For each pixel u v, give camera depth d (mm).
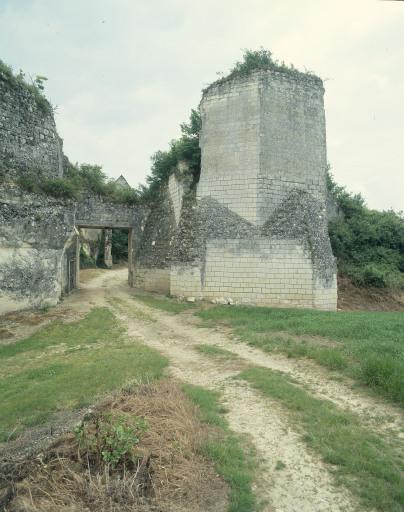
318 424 6129
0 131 17234
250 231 17734
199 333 12727
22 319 13562
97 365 8867
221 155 18500
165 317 15156
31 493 4141
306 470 4969
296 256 17375
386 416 6422
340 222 25250
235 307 16672
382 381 7344
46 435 5375
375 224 25734
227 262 17891
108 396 6703
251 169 17875
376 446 5500
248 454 5289
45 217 15523
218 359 9727
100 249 41875
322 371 8625
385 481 4723
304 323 12805
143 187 24781
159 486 4406
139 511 3949
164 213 22812
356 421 6266
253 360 9602
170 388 7180
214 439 5570
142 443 5160
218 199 18422
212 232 18203
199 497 4305
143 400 6465
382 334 10789
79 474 4449
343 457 5156
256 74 18047
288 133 18297
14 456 4746
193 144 20766
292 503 4355
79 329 12945
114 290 22641
